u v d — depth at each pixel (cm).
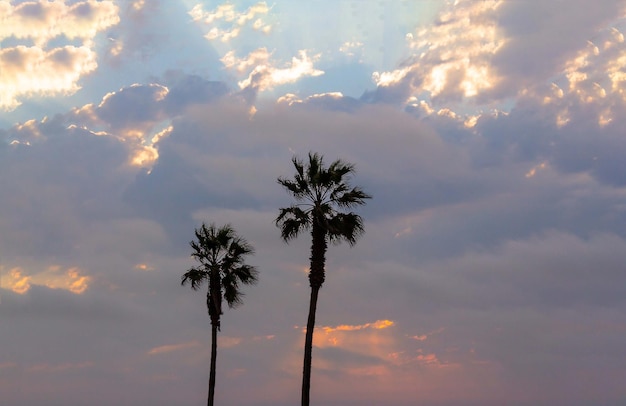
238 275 5681
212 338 5644
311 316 4628
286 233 4741
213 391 5578
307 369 4553
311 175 4775
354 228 4706
